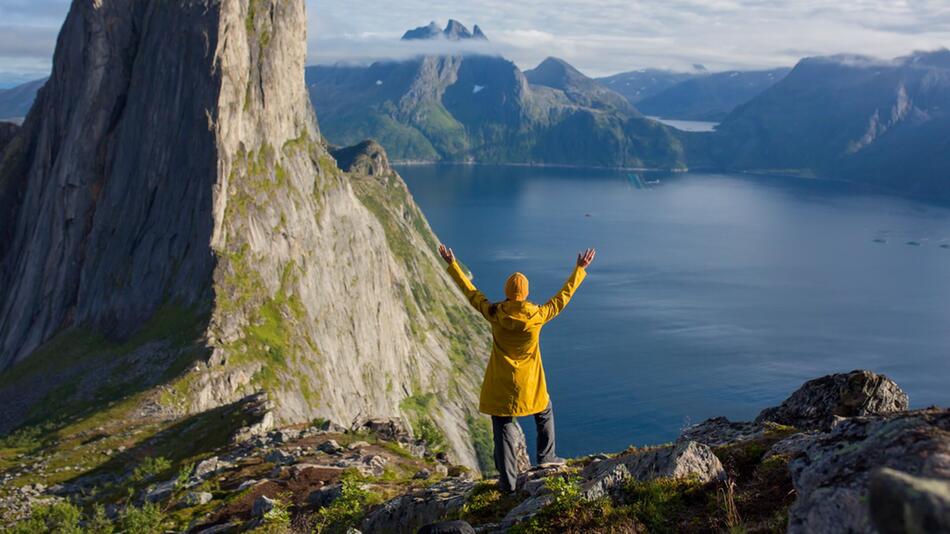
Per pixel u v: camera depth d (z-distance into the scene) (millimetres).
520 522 10828
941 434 5953
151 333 182125
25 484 88500
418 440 50156
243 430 86750
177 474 55719
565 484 10969
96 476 91000
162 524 32031
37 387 175750
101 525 45188
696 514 9781
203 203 198375
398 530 17000
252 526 24391
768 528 8539
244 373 169250
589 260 12297
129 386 165250
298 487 30312
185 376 159625
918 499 4141
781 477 9930
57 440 123750
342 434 49531
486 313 12062
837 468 6648
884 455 6199
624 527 9773
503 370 12164
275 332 189875
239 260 196625
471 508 13133
